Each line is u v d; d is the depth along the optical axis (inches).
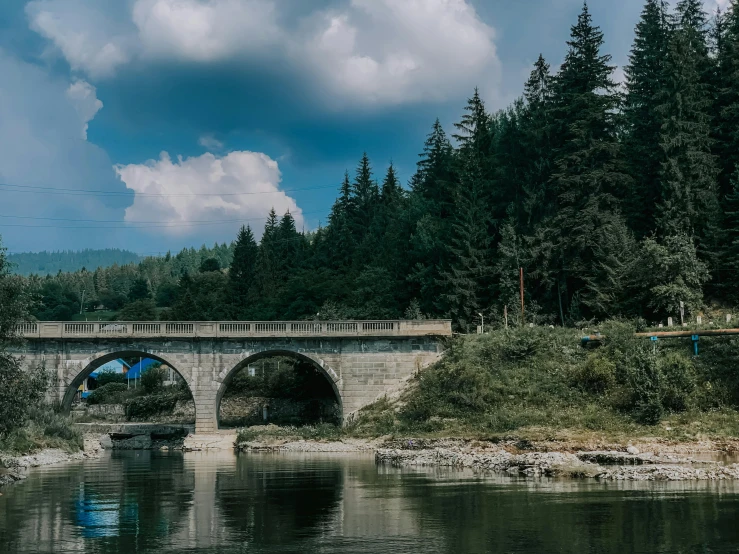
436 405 2166.6
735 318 2375.7
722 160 2940.5
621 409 1977.1
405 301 3437.5
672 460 1536.7
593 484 1253.1
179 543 845.2
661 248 2559.1
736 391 1955.0
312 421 3110.2
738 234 2731.3
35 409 2065.7
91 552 803.4
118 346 2443.4
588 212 2780.5
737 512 970.7
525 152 3307.1
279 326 2474.2
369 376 2475.4
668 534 851.4
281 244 5221.5
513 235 2979.8
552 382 2158.0
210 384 2450.8
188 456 2065.7
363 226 4916.3
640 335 2215.8
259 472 1558.8
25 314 1448.1
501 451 1708.9
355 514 1013.2
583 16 3100.4
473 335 2529.5
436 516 983.6
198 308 4557.1
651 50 3208.7
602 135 2989.7
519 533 869.8
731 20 3134.8
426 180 3762.3
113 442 2524.6
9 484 1376.7
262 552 798.5
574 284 2965.1
